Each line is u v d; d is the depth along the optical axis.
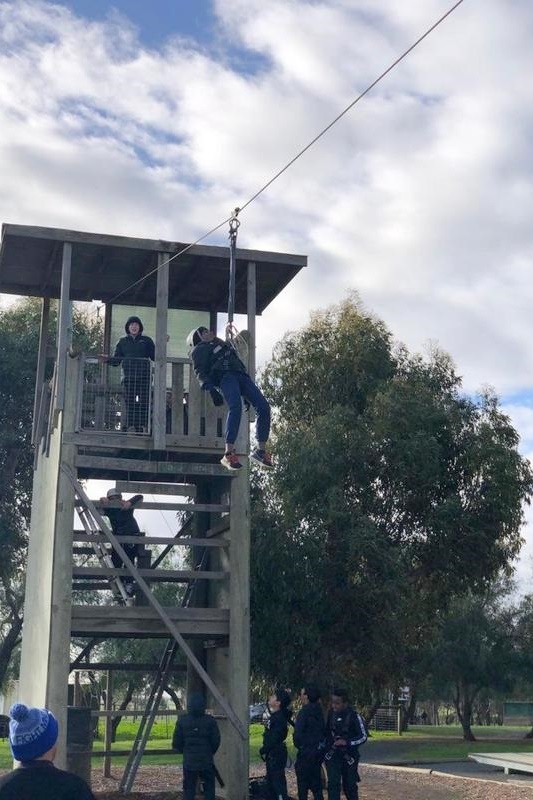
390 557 20.27
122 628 13.53
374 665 21.61
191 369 14.22
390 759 25.75
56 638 13.00
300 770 12.13
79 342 29.17
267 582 20.06
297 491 20.59
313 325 23.89
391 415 21.31
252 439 22.03
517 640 41.56
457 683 41.56
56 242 14.69
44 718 4.06
